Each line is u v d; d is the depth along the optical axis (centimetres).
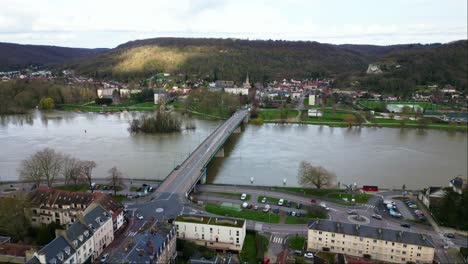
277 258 15975
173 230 16650
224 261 15238
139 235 16325
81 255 15212
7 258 15162
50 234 16875
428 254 16162
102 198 18862
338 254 16188
